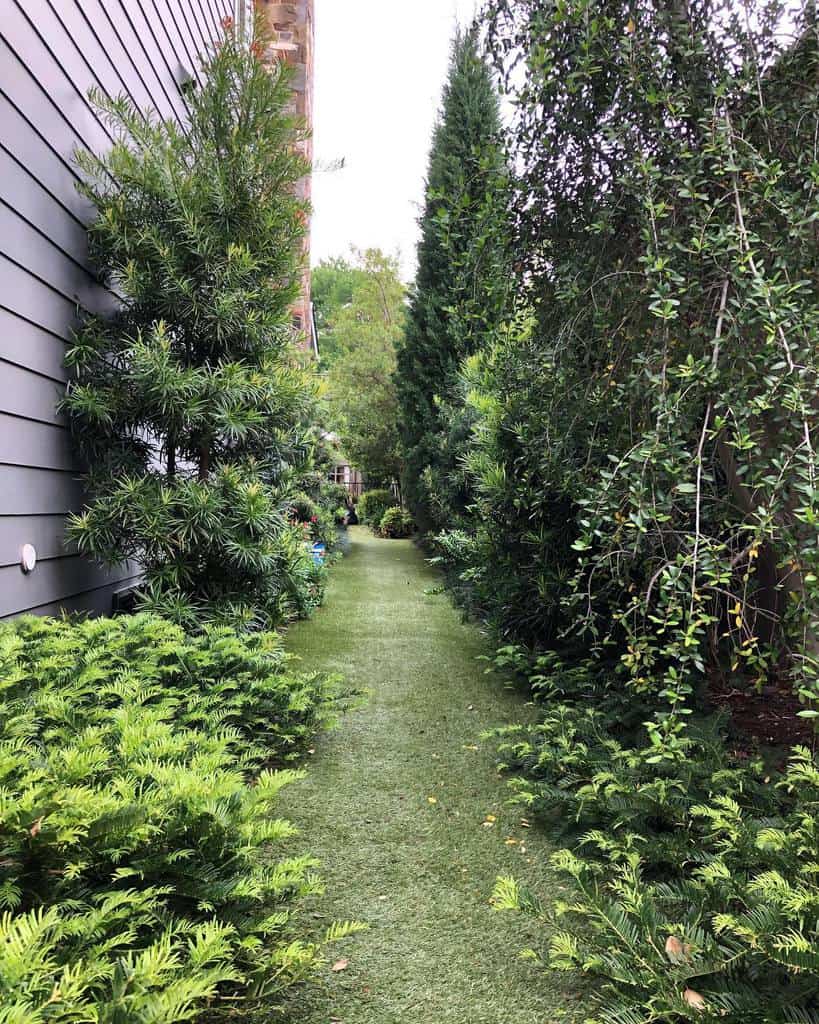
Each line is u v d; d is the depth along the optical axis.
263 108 4.12
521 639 4.21
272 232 4.07
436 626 5.63
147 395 3.55
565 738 2.58
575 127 2.48
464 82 9.78
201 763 1.74
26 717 1.89
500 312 3.06
